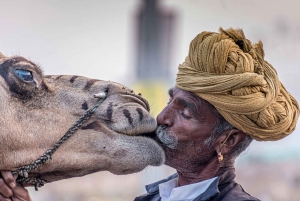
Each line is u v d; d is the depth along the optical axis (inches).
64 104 494.3
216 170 479.8
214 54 459.2
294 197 1387.8
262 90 458.6
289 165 1537.9
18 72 482.3
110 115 490.3
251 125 458.0
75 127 483.8
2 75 481.4
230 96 454.3
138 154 481.1
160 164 485.7
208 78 458.0
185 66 475.5
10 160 467.8
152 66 1777.8
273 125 460.1
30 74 486.6
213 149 474.9
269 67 480.1
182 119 476.4
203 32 478.0
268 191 1403.8
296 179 1467.8
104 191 1413.6
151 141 487.8
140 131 490.0
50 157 475.5
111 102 497.0
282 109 464.1
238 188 464.1
